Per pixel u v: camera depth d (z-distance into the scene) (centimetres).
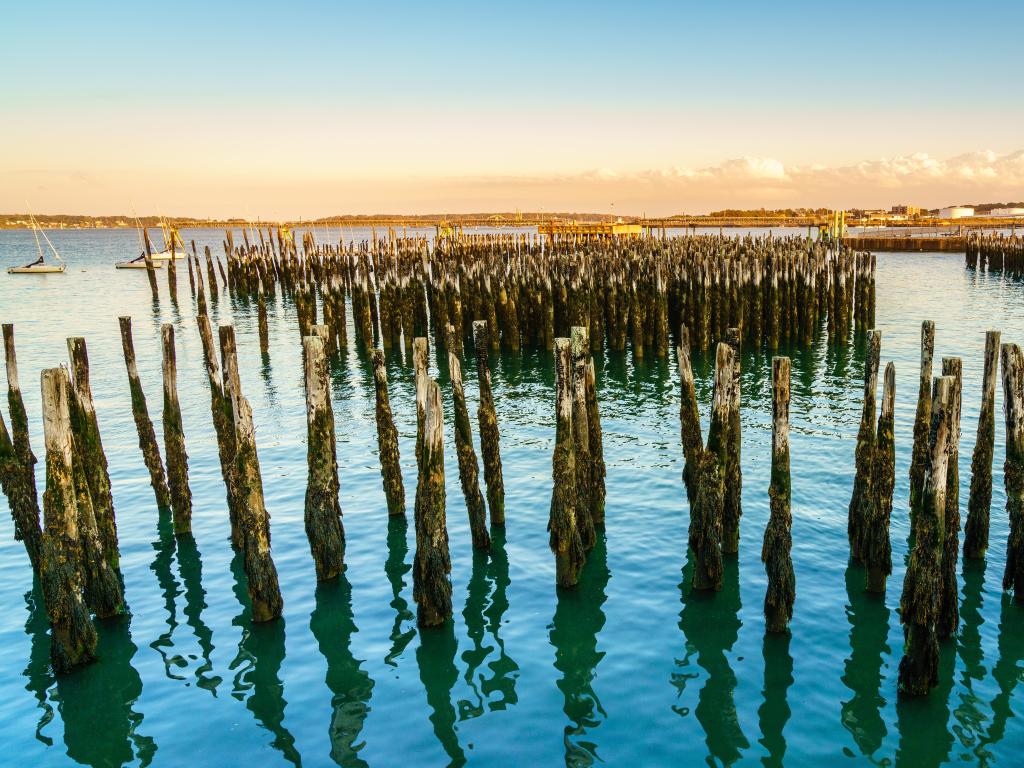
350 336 4353
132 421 2448
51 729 1052
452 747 998
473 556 1514
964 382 2694
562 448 1342
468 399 2811
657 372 3172
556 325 3731
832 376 3005
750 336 3572
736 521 1435
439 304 3725
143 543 1590
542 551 1527
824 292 3791
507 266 4200
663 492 1794
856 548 1405
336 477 1480
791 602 1209
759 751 977
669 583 1391
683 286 3756
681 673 1138
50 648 1236
